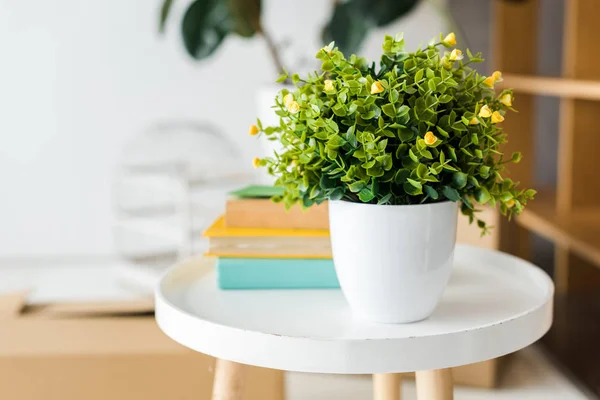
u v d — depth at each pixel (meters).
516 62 2.49
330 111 0.88
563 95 2.29
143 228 2.95
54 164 3.09
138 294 2.73
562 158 2.31
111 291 2.78
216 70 3.05
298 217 1.04
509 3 2.46
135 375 1.24
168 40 3.03
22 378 1.22
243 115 3.08
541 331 0.91
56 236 3.14
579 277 2.45
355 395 1.88
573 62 2.16
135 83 3.05
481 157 0.86
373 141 0.83
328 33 2.36
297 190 0.94
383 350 0.82
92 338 1.26
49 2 2.99
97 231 3.13
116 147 3.09
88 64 3.04
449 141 0.87
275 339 0.84
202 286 1.06
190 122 3.07
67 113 3.06
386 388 1.17
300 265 1.04
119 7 3.01
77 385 1.23
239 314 0.95
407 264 0.88
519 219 2.35
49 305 1.38
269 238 1.04
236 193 1.07
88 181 3.10
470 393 1.87
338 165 0.86
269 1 3.00
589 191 2.32
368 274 0.90
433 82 0.83
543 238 2.89
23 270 3.05
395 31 2.96
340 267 0.92
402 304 0.90
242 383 0.98
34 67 3.03
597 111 2.28
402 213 0.87
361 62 0.89
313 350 0.83
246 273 1.04
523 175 2.54
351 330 0.89
